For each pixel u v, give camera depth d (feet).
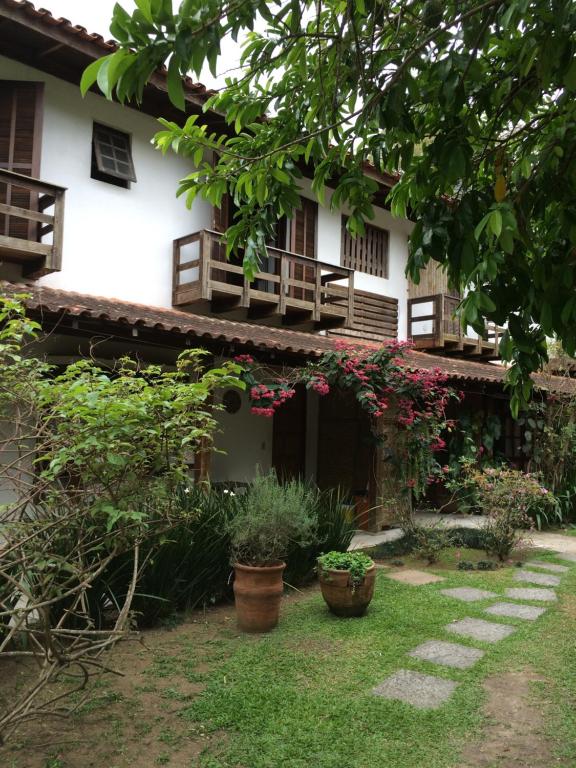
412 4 10.34
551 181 10.62
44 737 10.34
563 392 35.12
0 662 13.00
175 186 31.89
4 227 25.58
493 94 10.89
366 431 33.58
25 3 23.07
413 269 10.48
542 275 9.63
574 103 10.44
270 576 15.75
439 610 17.67
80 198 28.12
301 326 37.37
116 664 13.43
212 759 9.70
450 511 36.04
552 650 14.60
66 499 10.00
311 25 11.60
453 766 9.61
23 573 10.06
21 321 10.71
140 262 30.27
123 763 9.59
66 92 27.86
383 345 27.17
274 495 17.49
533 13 8.68
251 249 13.32
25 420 10.66
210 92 28.17
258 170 12.51
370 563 17.28
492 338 46.73
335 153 12.81
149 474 10.15
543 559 25.09
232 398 34.04
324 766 9.53
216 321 28.99
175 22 6.99
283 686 12.37
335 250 39.29
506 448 41.04
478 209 10.32
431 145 10.14
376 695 12.05
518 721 11.10
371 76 10.91
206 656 13.97
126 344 26.66
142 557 15.25
